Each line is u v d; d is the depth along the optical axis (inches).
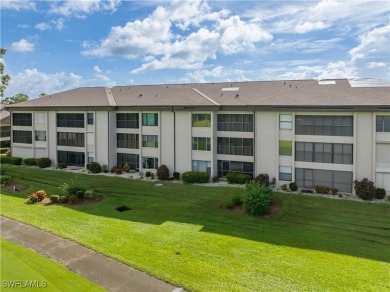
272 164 1264.8
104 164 1619.1
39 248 691.4
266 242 749.3
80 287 529.0
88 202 1101.1
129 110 1552.7
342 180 1163.3
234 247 715.4
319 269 613.0
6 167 1763.0
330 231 829.8
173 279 562.6
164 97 1566.2
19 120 1910.7
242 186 1273.4
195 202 1090.7
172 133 1456.7
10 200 1123.3
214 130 1371.8
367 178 1109.7
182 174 1389.0
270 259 655.1
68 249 685.3
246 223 887.7
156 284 549.6
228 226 862.5
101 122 1612.9
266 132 1268.5
